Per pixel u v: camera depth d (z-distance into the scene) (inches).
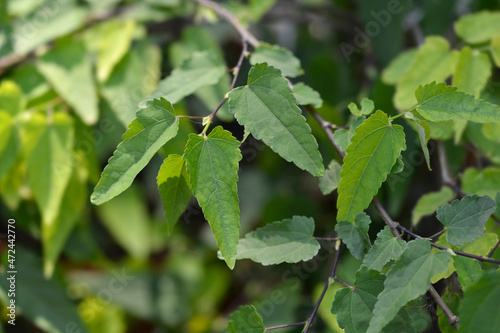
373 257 28.4
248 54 32.7
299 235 30.3
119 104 38.7
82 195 39.1
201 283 49.4
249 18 44.1
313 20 47.9
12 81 40.1
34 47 40.1
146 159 28.4
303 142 28.8
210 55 32.6
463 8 42.0
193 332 48.1
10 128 37.7
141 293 47.4
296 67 32.6
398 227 28.9
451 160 37.8
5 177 39.5
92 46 40.5
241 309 29.6
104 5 42.6
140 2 42.8
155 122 28.8
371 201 29.5
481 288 26.4
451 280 29.9
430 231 36.0
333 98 43.6
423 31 44.1
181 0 42.4
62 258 45.7
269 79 29.3
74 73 39.1
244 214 46.8
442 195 35.1
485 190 34.8
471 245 30.0
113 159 28.4
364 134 28.5
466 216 28.4
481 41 36.4
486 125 35.1
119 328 47.1
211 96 36.5
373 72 42.6
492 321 26.2
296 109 28.9
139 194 44.6
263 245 30.2
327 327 38.3
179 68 32.4
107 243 48.8
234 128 42.3
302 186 47.1
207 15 39.3
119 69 39.5
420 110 28.9
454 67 35.0
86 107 38.4
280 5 47.0
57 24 40.8
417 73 35.1
